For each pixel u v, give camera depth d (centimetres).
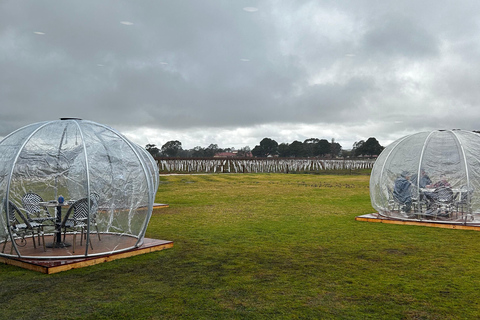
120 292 521
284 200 1650
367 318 443
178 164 4750
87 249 662
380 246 798
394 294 518
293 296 510
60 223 728
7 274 595
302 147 9144
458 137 1052
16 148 671
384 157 1159
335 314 454
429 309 469
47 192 786
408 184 1074
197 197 1755
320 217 1193
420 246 798
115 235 827
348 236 899
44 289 530
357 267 646
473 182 1001
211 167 5047
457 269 634
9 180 638
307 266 650
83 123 747
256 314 452
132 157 758
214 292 523
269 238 877
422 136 1105
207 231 961
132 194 755
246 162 5275
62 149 746
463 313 457
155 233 934
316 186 2394
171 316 445
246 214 1252
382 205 1138
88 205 657
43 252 684
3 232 670
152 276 590
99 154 747
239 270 625
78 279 573
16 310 460
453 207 1027
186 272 612
